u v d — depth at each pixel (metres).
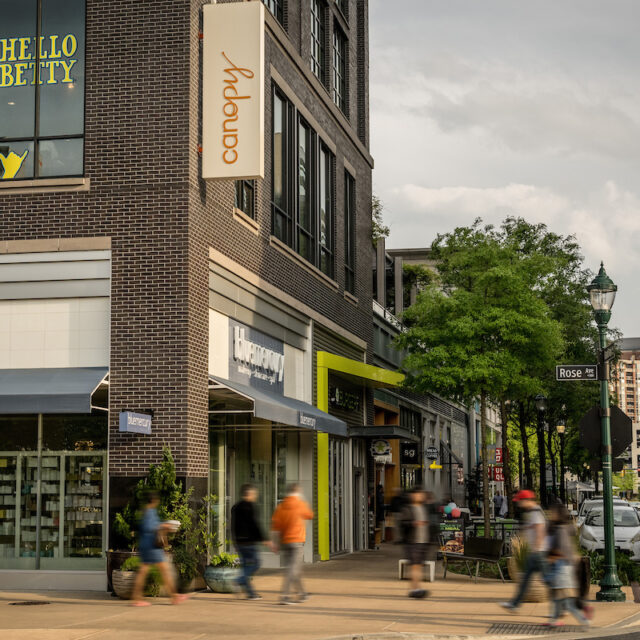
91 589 18.88
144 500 18.17
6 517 19.33
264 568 25.38
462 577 22.73
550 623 14.52
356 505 33.66
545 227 42.09
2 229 19.86
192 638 12.84
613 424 18.97
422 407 50.38
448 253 32.84
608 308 19.25
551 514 14.79
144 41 19.88
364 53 36.72
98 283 19.52
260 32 20.05
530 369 31.20
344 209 33.34
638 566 22.69
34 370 19.48
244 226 23.02
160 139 19.58
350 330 33.22
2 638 12.62
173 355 19.02
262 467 25.61
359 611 16.03
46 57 20.23
